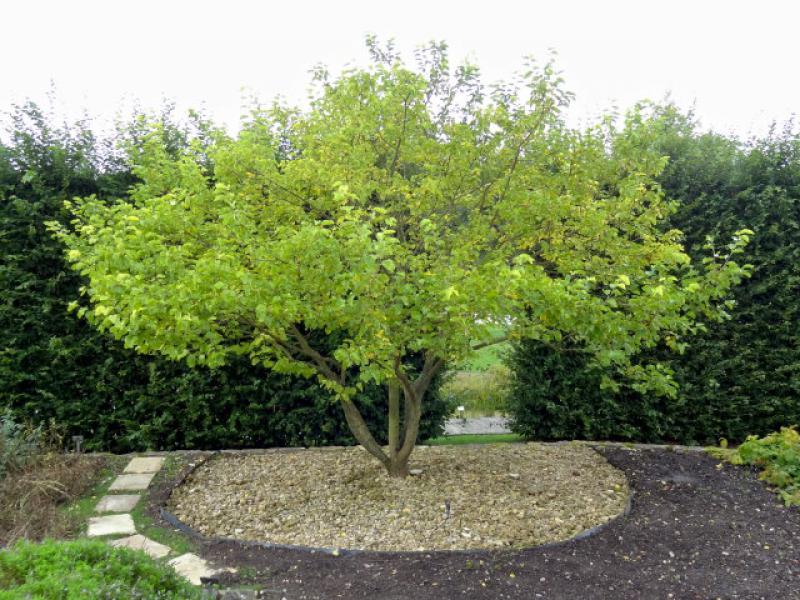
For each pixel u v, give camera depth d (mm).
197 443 7203
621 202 4844
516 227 4887
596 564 4156
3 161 6645
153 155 5441
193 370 6859
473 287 3742
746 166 7277
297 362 4887
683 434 7695
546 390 7453
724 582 3969
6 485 5328
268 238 4359
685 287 4652
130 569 2955
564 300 3848
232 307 3779
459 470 6066
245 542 4531
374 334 3818
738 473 6238
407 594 3727
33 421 6910
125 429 7109
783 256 7180
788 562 4285
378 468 6086
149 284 3895
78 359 6930
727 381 7574
